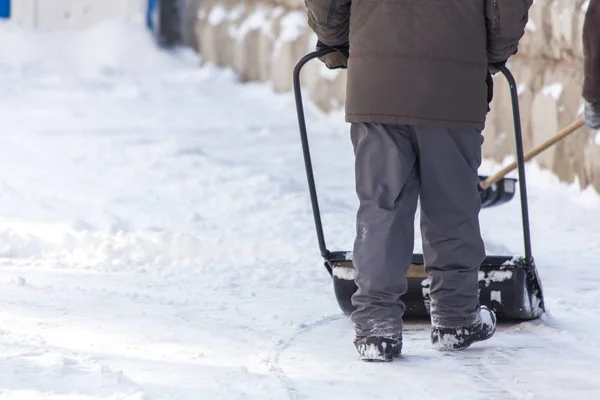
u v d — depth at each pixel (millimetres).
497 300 13953
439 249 12648
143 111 42812
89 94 47531
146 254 18828
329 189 26453
